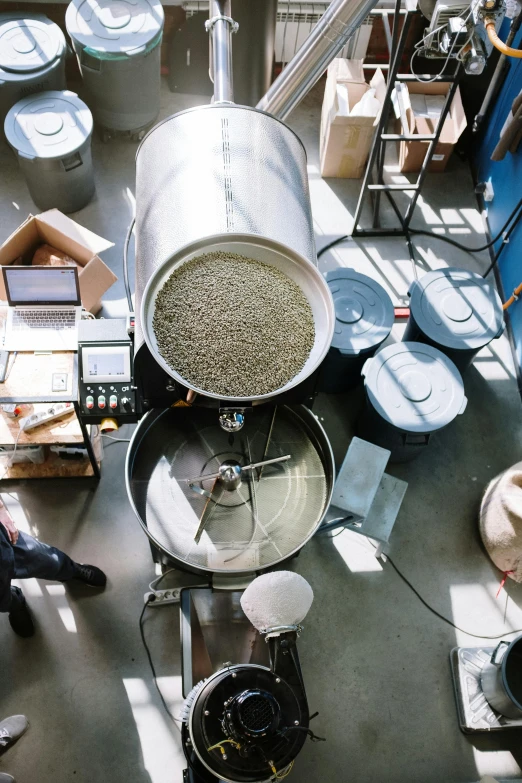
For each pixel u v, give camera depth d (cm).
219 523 217
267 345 168
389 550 293
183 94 411
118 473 299
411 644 273
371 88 362
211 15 271
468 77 373
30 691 254
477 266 371
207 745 176
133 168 385
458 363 312
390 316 301
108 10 335
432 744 254
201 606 238
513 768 252
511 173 347
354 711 258
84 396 240
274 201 201
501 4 253
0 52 333
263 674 184
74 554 281
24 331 258
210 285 173
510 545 276
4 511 221
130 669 260
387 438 291
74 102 332
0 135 378
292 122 408
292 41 397
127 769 243
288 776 245
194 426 232
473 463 317
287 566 285
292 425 236
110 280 308
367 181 338
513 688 256
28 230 298
